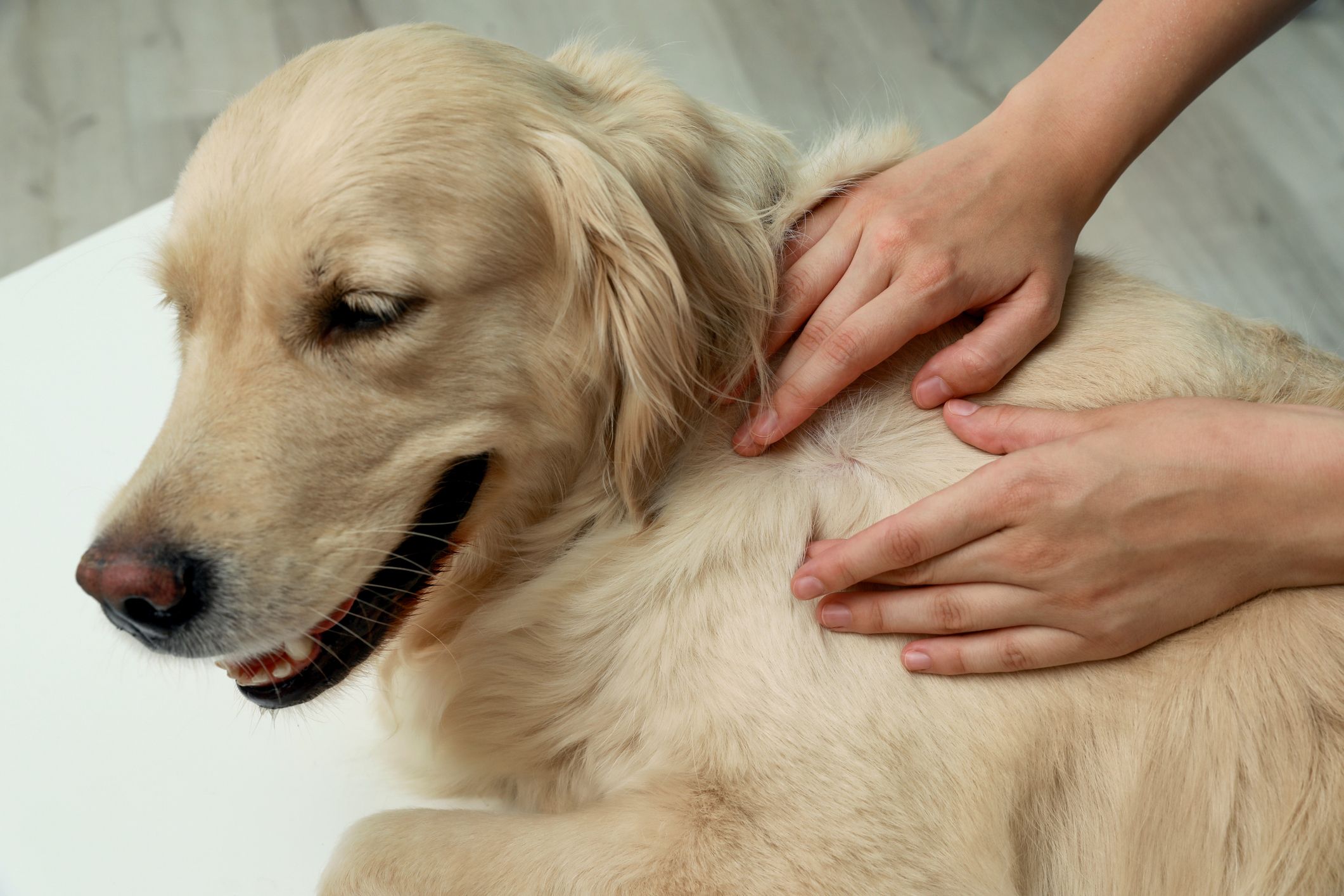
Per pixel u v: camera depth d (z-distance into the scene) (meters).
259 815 1.29
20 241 2.96
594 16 3.34
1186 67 1.28
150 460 1.07
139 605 1.03
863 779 1.11
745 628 1.16
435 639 1.36
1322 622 1.13
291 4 3.52
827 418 1.24
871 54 3.18
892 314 1.12
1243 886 1.12
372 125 1.05
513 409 1.15
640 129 1.18
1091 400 1.19
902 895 1.09
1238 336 1.27
